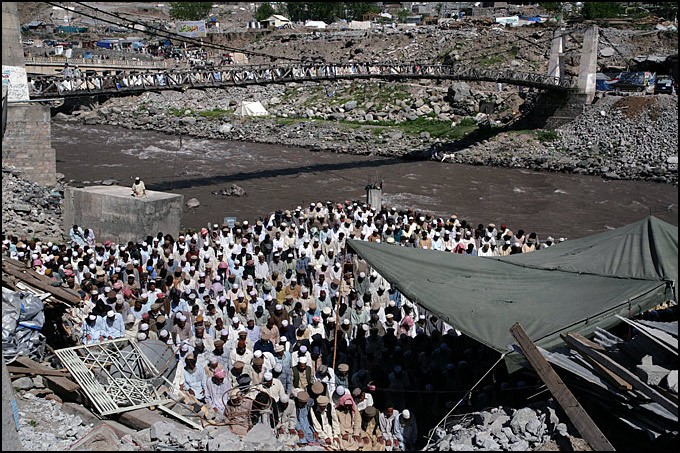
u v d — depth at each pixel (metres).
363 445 10.65
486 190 42.19
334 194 39.91
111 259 18.34
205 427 10.49
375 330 13.48
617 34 73.62
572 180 45.41
